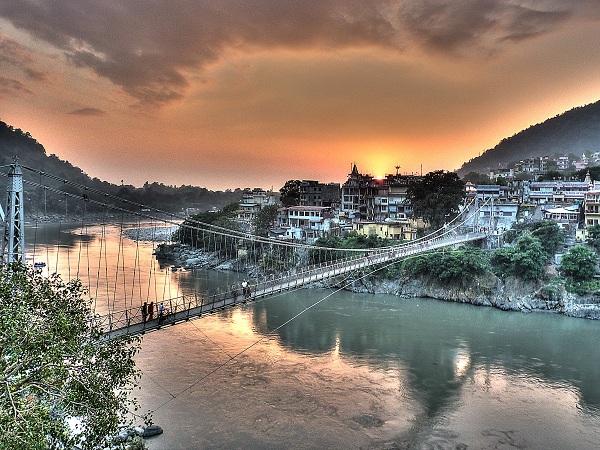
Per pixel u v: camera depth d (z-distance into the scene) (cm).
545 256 5850
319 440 2623
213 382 3334
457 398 3166
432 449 2566
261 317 5100
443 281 6184
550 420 2892
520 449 2573
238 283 6619
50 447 1260
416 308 5634
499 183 10625
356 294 6444
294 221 9112
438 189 7494
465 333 4603
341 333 4550
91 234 13262
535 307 5556
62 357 1387
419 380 3450
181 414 2856
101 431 1423
